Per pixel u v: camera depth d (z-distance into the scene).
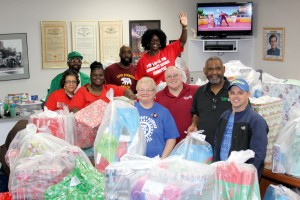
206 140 3.16
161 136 3.12
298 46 6.31
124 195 2.06
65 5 6.68
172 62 4.37
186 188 1.98
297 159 2.92
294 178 2.91
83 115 3.08
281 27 6.61
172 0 7.43
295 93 3.33
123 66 4.91
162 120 3.12
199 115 3.26
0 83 6.37
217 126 2.96
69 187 2.38
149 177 2.02
